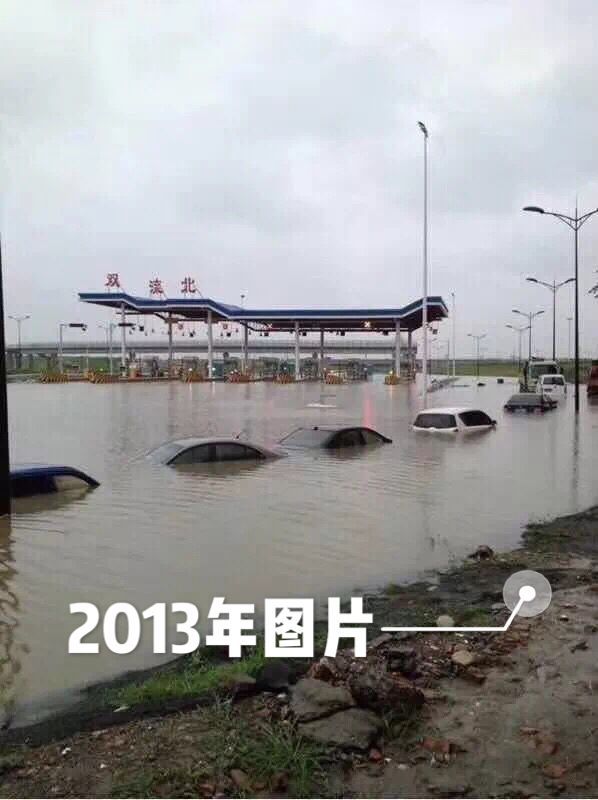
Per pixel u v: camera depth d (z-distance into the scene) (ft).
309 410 110.11
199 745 12.57
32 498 37.27
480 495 39.47
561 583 23.31
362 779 11.60
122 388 195.31
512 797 11.09
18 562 25.62
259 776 11.62
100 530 30.50
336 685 14.76
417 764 12.07
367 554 27.14
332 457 54.39
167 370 288.51
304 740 12.53
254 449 52.39
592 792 11.20
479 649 17.47
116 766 12.00
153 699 14.89
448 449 60.29
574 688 15.02
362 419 92.94
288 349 401.29
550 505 36.99
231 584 23.43
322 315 233.14
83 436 70.03
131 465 49.14
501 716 13.76
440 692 14.98
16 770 12.03
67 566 25.17
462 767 11.96
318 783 11.46
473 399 152.66
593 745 12.63
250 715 13.85
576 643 17.62
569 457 55.42
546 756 12.27
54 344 448.24
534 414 106.01
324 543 28.66
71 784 11.45
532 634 18.38
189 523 31.86
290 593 22.63
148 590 22.77
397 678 15.07
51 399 139.23
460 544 28.91
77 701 15.52
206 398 144.36
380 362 501.56
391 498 38.24
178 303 242.37
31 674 16.93
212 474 45.52
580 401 141.18
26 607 21.21
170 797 11.03
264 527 31.22
